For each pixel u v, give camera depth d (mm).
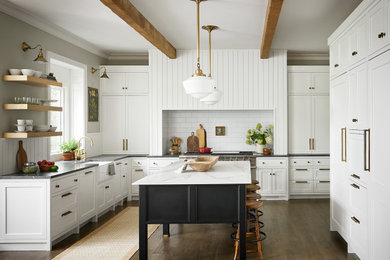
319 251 3584
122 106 6332
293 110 6242
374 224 2871
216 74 6152
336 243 3828
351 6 4039
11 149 3939
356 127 3316
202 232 4258
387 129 2576
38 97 4500
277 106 6141
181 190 3070
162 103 6188
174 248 3689
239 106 6152
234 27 4715
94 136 6070
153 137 6191
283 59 6137
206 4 3824
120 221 4824
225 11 4055
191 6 3893
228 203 3072
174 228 4453
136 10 3891
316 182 6172
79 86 5734
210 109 6176
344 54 3697
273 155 6070
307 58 6723
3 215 3652
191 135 6754
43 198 3639
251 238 3967
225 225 4559
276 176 6098
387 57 2553
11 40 3971
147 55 6711
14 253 3594
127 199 6195
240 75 6148
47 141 4652
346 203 3678
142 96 6320
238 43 5688
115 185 5566
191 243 3848
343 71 3730
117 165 5633
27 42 4258
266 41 4840
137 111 6328
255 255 3480
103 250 3656
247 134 6484
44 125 4195
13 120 4000
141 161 6176
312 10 4176
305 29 4953
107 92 6340
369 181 2975
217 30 4871
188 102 6164
